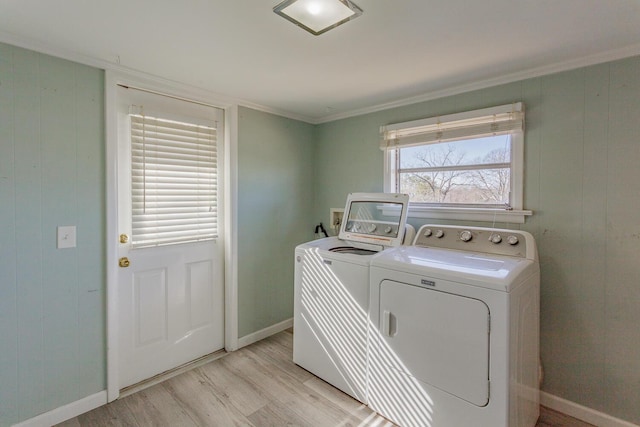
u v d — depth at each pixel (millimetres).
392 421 1811
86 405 1864
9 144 1593
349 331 2029
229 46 1673
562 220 1887
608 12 1346
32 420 1688
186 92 2275
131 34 1549
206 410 1896
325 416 1860
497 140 2172
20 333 1646
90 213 1862
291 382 2189
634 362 1696
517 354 1499
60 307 1769
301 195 3154
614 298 1742
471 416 1510
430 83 2193
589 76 1790
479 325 1478
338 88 2307
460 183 2346
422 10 1332
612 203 1740
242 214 2648
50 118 1710
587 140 1805
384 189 2699
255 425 1779
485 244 1966
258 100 2598
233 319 2621
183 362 2396
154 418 1821
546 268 1940
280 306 3012
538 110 1956
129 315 2105
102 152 1899
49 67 1702
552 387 1931
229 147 2555
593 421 1802
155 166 2195
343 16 1380
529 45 1647
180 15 1378
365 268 1938
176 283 2348
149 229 2174
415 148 2576
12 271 1617
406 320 1734
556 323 1913
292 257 3090
